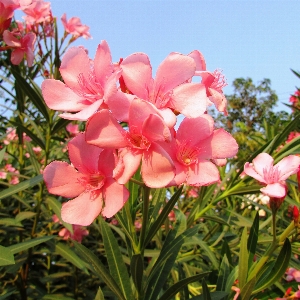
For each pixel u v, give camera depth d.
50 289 0.51
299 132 0.53
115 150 0.21
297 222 0.25
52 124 0.44
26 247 0.32
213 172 0.21
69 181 0.22
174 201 0.23
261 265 0.25
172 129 0.21
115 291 0.23
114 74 0.20
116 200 0.21
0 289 0.44
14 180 0.66
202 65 0.24
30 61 0.44
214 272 0.35
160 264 0.25
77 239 0.49
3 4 0.39
